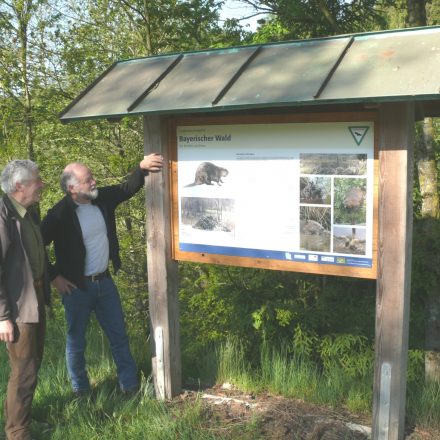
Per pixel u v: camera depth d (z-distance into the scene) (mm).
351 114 3082
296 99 2752
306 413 3717
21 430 3326
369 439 3346
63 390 4062
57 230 3764
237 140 3486
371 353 4621
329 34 5129
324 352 4734
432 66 2611
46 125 6578
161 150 3762
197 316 5723
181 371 4320
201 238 3732
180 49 6254
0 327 3145
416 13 4242
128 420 3670
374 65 2779
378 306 3133
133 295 6840
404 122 2916
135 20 6277
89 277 3812
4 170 3213
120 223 6852
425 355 4359
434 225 4340
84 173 3682
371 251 3146
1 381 4312
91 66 6410
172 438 3365
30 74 6500
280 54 3197
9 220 3160
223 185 3586
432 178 4367
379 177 3025
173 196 3816
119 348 4020
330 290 5059
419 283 4305
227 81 3117
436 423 3500
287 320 4898
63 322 6480
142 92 3400
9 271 3203
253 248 3531
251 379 4211
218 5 5992
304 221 3328
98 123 6418
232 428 3484
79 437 3395
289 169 3328
